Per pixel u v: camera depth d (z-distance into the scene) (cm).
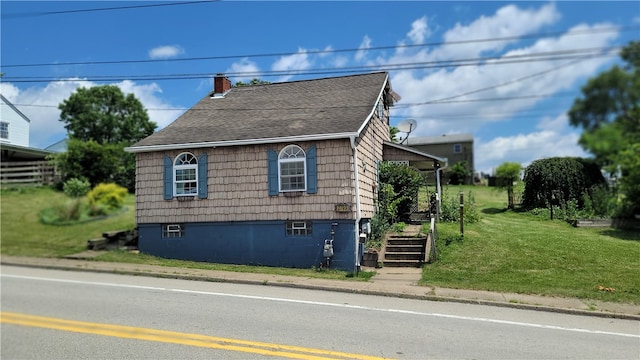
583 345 783
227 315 891
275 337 756
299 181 1588
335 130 1540
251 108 1931
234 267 1504
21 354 635
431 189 2500
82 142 1650
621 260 1404
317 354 679
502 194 2219
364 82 2028
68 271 1330
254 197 1612
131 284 1186
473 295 1166
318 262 1536
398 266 1521
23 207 1830
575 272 1339
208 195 1656
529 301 1116
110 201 1848
